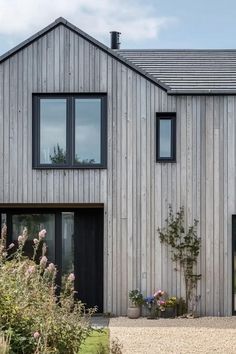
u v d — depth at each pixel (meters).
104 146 15.49
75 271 16.09
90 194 15.45
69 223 16.16
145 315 15.20
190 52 19.47
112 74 15.52
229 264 15.45
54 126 15.51
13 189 15.42
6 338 7.24
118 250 15.42
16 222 16.09
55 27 15.56
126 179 15.49
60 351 7.93
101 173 15.46
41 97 15.55
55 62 15.52
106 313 15.35
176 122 15.53
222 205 15.49
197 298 15.35
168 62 18.17
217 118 15.57
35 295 8.34
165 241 15.41
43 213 16.11
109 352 9.34
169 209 15.46
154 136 15.49
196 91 15.48
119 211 15.45
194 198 15.49
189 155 15.52
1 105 15.50
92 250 16.16
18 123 15.48
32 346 7.49
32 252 15.99
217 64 17.92
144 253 15.42
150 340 11.91
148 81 15.55
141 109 15.52
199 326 13.68
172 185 15.50
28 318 7.80
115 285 15.41
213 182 15.52
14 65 15.50
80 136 15.51
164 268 15.41
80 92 15.49
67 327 8.22
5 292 7.86
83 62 15.53
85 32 15.48
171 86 15.92
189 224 15.46
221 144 15.55
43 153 15.49
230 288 15.41
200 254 15.45
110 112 15.51
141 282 15.40
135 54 19.36
